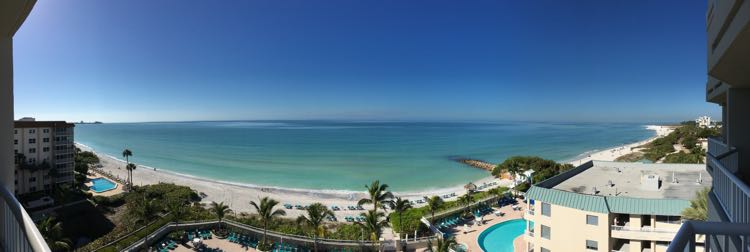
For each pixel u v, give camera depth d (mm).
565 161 123188
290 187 81312
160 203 47656
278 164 119000
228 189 75688
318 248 37000
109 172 97938
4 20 5477
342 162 123062
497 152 151125
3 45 6055
